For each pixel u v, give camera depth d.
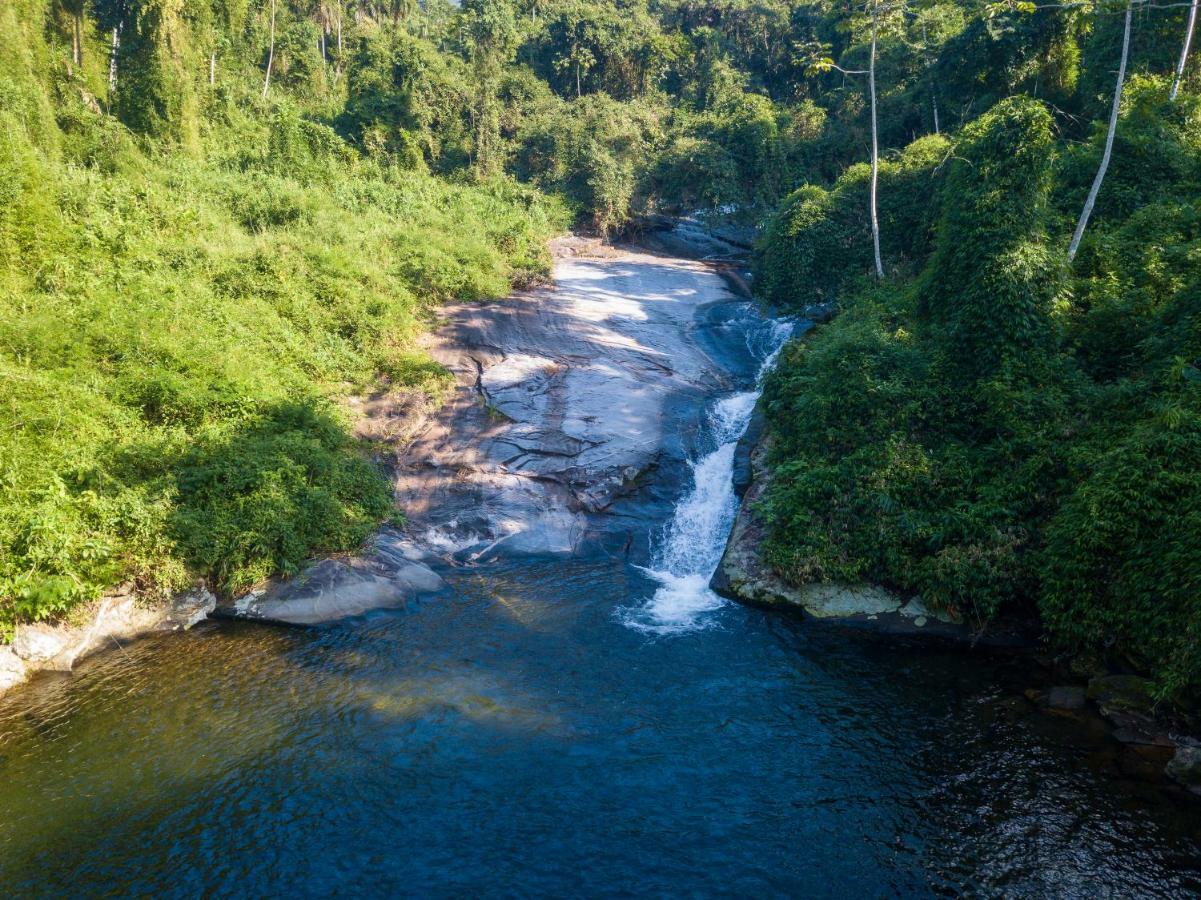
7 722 11.38
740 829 9.38
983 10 32.78
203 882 8.56
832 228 29.61
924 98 39.16
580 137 47.53
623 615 14.74
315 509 15.92
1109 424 13.85
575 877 8.70
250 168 33.84
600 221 43.28
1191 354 13.77
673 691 12.22
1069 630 12.08
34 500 13.56
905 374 16.67
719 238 42.69
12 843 9.09
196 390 17.19
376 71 49.25
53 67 30.38
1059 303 15.82
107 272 20.23
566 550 17.33
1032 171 16.78
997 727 11.11
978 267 16.66
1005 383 15.27
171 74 32.53
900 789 9.98
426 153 46.81
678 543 17.62
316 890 8.49
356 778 10.24
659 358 24.89
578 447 19.61
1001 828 9.22
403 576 15.55
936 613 13.78
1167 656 10.68
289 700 11.92
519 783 10.17
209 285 21.97
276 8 56.34
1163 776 9.90
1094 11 28.81
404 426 19.97
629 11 66.75
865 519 14.94
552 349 24.22
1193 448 11.70
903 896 8.36
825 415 16.69
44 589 12.68
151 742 10.94
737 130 46.84
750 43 62.44
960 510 14.12
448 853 9.03
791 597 14.88
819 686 12.32
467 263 28.58
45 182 21.28
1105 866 8.57
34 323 16.58
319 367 20.72
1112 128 19.00
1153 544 11.31
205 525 14.88
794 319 28.09
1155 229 18.59
